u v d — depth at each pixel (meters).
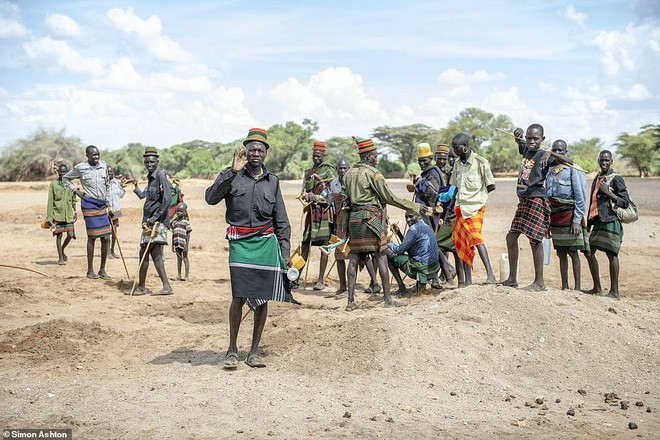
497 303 8.30
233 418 5.66
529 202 9.13
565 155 9.88
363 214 9.37
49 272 13.74
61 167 14.80
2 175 78.50
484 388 6.58
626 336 8.02
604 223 10.06
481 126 123.75
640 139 98.12
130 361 7.52
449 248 10.73
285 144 122.06
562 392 6.64
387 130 129.50
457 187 9.90
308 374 6.96
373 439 5.23
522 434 5.41
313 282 12.73
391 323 7.59
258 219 7.20
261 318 7.29
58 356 7.61
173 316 9.84
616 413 6.03
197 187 51.47
